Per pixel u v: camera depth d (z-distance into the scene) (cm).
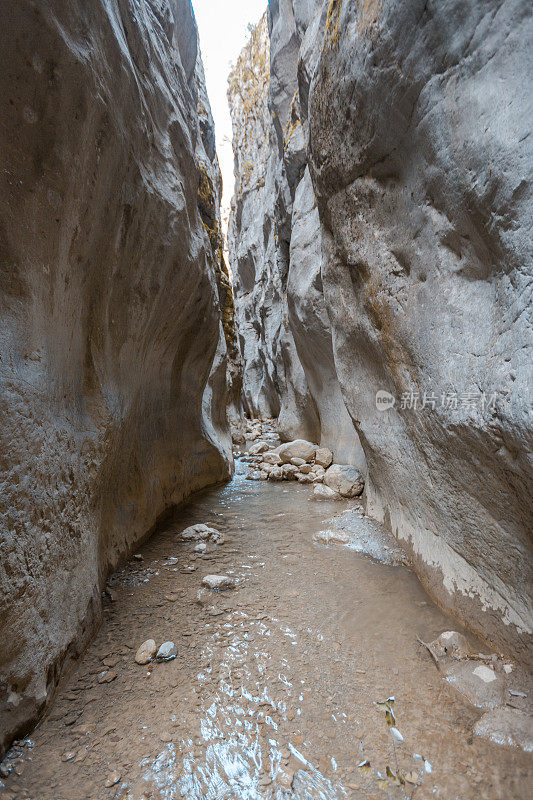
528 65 152
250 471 725
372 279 311
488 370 180
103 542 299
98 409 262
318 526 414
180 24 579
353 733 162
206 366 594
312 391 767
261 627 238
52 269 198
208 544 375
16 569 155
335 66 298
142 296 341
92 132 211
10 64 156
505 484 180
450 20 182
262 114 1762
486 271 190
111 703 180
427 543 287
